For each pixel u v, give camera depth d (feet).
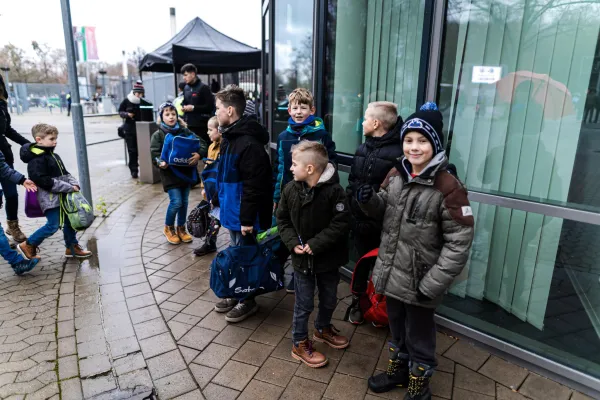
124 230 15.69
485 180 8.70
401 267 6.41
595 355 7.45
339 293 10.77
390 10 10.37
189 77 21.83
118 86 97.55
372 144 8.38
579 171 7.32
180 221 14.44
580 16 7.08
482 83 8.39
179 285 11.18
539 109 7.75
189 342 8.59
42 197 11.69
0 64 139.33
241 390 7.18
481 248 8.89
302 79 13.44
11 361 7.92
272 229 9.42
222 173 9.29
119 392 7.13
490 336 8.26
